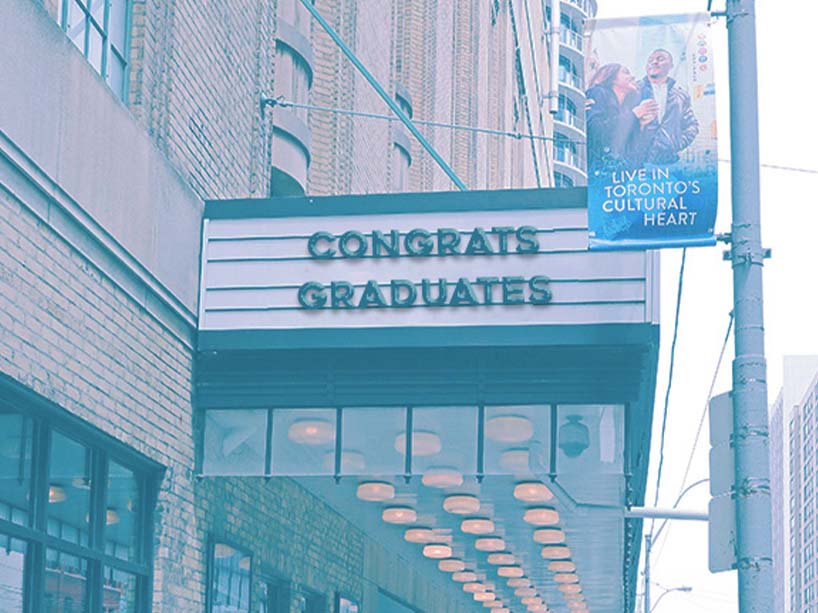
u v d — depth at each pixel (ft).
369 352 46.65
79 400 36.78
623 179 37.06
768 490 32.89
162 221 43.37
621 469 45.75
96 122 38.17
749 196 34.42
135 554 42.60
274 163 62.13
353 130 76.18
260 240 46.83
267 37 57.41
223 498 48.83
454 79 120.37
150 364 42.47
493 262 45.57
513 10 148.97
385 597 80.18
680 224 36.73
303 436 47.16
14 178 32.94
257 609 52.44
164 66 45.16
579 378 45.65
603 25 37.73
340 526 66.54
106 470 40.22
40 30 34.47
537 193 45.78
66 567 37.60
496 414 46.57
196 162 47.83
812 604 632.79
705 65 37.27
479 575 86.28
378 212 46.42
